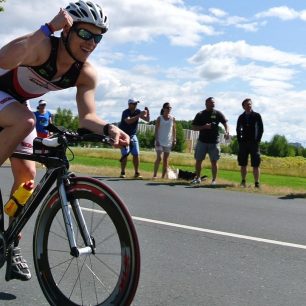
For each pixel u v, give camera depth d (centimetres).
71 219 258
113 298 251
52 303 278
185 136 8250
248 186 963
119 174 1104
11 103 270
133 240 245
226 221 574
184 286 335
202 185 953
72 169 1152
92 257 270
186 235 491
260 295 323
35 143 270
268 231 528
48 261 279
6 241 277
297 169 2419
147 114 1022
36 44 254
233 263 397
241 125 948
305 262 409
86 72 291
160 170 1530
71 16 267
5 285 315
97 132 281
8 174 917
